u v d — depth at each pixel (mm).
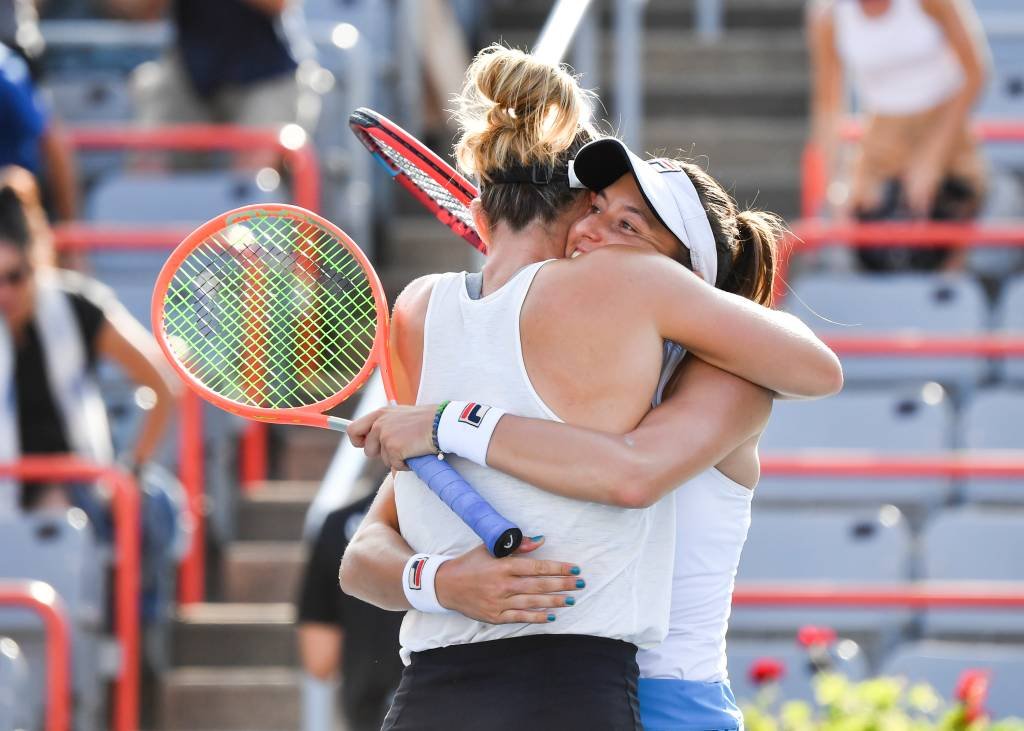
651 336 9414
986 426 22656
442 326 9797
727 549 10141
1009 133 27562
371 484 18594
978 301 24328
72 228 26297
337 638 17422
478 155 10000
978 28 29656
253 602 23625
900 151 25500
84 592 19906
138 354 20406
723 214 10305
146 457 20797
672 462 9195
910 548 21391
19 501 20484
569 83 9859
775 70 34062
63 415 20016
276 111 27500
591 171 9641
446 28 32844
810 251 26906
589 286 9438
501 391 9477
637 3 27125
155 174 28188
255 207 10625
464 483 9383
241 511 24578
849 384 24453
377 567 9875
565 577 9164
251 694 21578
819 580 20828
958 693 17156
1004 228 24656
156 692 21594
